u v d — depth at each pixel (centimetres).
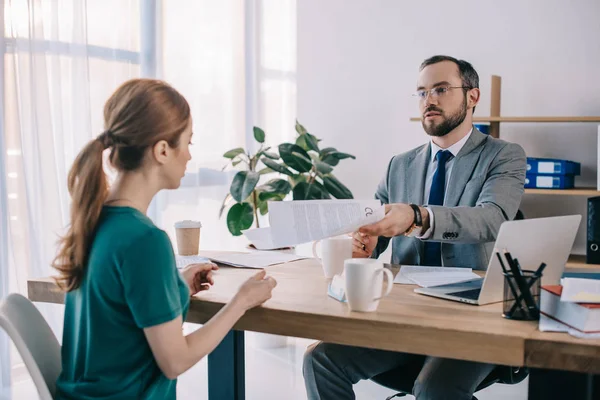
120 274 114
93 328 119
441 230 167
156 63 351
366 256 185
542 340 105
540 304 121
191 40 380
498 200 192
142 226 116
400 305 133
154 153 121
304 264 189
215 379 164
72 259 121
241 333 163
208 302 140
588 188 314
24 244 287
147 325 113
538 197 342
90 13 316
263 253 212
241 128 420
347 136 391
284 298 141
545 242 130
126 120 120
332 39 391
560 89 337
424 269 176
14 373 296
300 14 400
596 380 113
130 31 337
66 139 307
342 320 123
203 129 395
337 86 392
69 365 128
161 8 353
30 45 284
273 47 449
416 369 176
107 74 324
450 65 211
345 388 176
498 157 206
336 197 332
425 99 213
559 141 340
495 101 332
